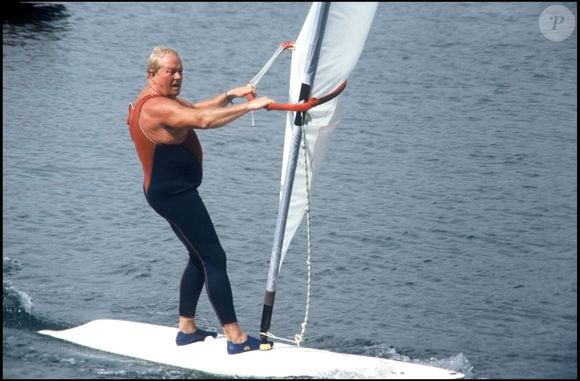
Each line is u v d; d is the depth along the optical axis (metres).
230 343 27.39
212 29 71.81
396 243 37.94
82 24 71.50
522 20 75.75
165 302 32.25
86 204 41.09
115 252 36.38
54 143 48.44
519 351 29.08
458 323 31.14
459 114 55.50
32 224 38.62
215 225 39.41
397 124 53.41
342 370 26.67
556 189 44.31
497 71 63.75
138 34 69.81
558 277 34.97
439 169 46.78
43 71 60.41
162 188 26.19
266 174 45.78
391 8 79.19
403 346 29.41
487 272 35.34
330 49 25.77
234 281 34.31
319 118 26.81
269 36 70.62
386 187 44.16
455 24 74.62
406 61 65.56
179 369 27.03
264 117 54.12
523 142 50.91
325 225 39.56
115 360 27.41
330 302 32.69
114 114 53.62
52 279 33.59
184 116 25.22
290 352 27.45
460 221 40.31
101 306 31.66
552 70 64.12
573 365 28.12
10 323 29.67
